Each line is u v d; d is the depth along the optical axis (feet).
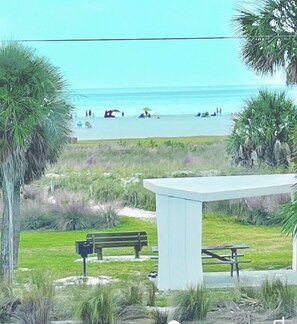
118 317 73.77
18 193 83.30
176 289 79.92
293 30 86.58
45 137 81.35
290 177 92.12
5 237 79.51
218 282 83.46
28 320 73.05
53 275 79.51
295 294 77.05
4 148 77.51
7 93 76.48
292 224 82.17
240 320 74.08
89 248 84.74
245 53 88.84
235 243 93.50
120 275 83.20
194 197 79.56
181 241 80.74
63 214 91.91
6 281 76.33
